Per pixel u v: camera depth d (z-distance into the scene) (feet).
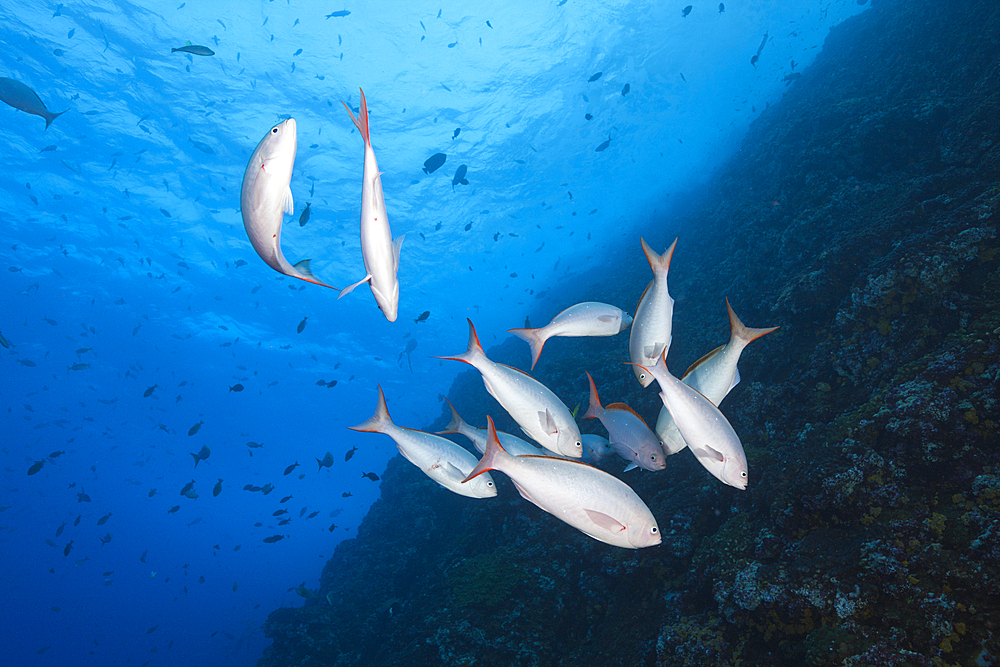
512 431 34.47
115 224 103.55
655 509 20.75
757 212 34.65
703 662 13.78
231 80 82.84
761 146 44.98
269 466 200.23
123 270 114.42
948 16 33.55
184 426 168.45
